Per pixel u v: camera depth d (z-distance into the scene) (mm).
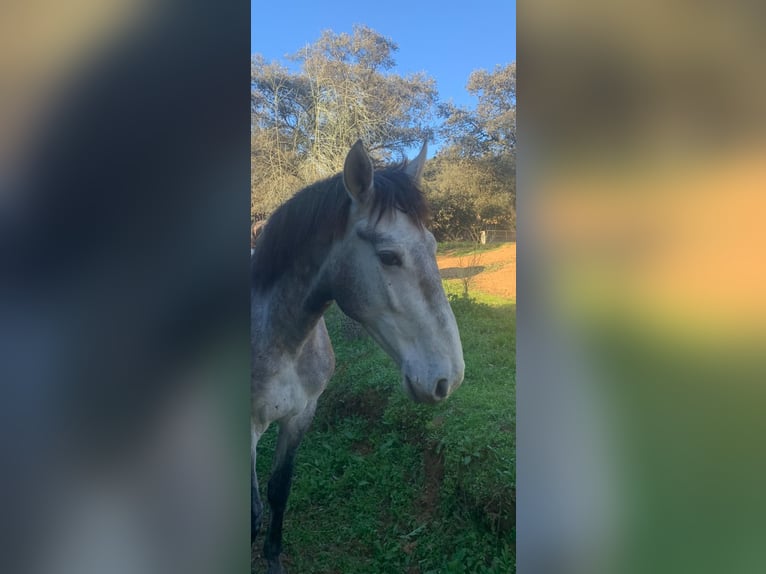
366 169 1607
